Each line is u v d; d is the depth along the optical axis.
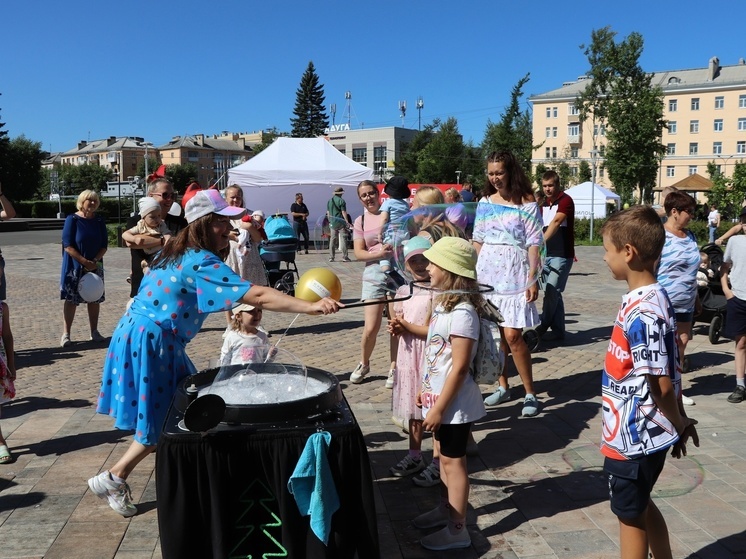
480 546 3.26
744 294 5.37
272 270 8.92
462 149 71.94
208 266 3.15
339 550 2.58
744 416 5.14
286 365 3.25
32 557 3.16
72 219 7.83
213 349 7.72
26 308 10.95
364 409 5.40
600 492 3.84
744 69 86.44
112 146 145.50
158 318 3.29
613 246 2.56
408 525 3.49
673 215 5.36
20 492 3.88
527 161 56.03
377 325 5.96
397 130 101.88
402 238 4.69
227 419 2.58
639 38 52.50
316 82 83.56
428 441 4.68
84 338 8.45
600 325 9.02
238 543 2.58
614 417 2.55
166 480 2.54
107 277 14.95
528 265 5.05
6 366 4.68
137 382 3.30
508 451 4.50
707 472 4.07
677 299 5.39
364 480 2.61
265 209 20.39
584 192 35.78
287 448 2.53
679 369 2.52
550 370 6.64
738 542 3.23
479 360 3.16
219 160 147.50
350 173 19.73
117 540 3.31
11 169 73.94
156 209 6.35
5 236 35.59
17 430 4.93
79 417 5.23
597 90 55.03
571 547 3.23
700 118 85.06
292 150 19.94
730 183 34.06
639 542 2.58
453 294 3.14
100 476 3.47
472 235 5.27
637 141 50.06
